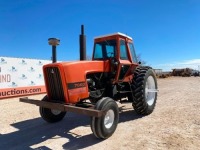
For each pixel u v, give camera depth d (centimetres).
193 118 576
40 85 1279
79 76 479
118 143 424
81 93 481
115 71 568
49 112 568
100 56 615
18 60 1154
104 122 441
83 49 555
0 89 1059
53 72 468
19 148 417
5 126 563
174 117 596
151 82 668
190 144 406
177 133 466
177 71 4081
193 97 931
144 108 607
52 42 516
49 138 467
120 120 588
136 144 415
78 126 550
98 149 399
